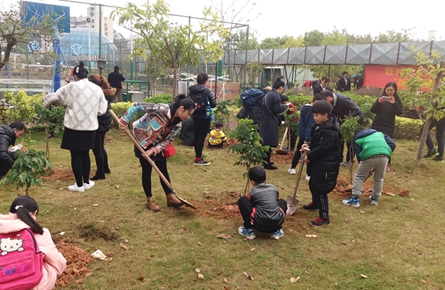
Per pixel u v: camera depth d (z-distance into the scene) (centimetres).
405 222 492
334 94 680
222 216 480
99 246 394
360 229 466
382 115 720
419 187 642
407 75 763
